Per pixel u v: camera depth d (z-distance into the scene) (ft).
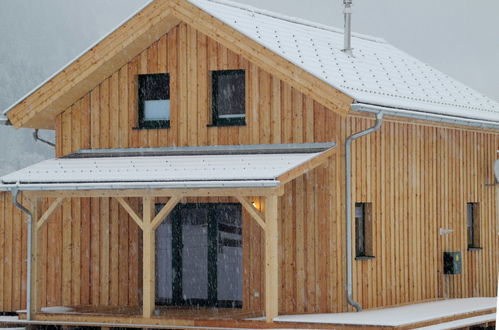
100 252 77.77
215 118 75.77
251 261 73.31
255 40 72.13
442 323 68.74
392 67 87.40
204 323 67.82
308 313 71.20
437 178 82.48
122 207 77.41
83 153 78.43
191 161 72.28
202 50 75.46
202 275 75.82
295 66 70.95
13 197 72.23
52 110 78.89
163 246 77.05
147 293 69.46
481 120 85.40
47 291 78.69
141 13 74.95
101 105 78.18
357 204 73.92
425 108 77.46
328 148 71.00
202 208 75.92
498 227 91.66
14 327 73.05
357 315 68.69
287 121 72.59
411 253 78.74
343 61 79.71
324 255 71.00
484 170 89.56
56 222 78.84
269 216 66.49
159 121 77.30
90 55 76.23
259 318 67.92
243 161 70.54
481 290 88.33
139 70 77.25
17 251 78.48
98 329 72.49
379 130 75.10
